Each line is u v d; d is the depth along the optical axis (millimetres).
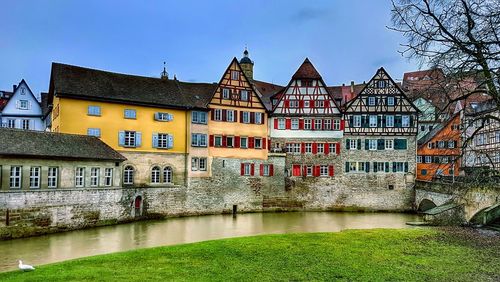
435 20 11789
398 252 19719
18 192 30266
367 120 52812
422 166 57469
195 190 46781
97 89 41625
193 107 46656
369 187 52281
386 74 52906
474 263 17594
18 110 56500
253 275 15336
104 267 16250
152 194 43219
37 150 31594
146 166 43812
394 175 52156
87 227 35469
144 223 40031
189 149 46656
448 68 11750
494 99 11570
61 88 39250
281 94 56344
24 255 25172
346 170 52562
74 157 33906
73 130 39750
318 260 17750
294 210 52094
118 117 42406
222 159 48938
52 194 32531
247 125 50969
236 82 50625
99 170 36688
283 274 15508
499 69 11211
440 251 20094
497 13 11016
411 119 52375
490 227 30672
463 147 13359
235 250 19625
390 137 52531
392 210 51844
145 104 43656
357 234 25078
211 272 15664
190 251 19359
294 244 21312
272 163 51969
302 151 53031
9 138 31047
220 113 49250
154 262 17141
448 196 40938
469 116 14523
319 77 53594
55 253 25828
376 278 15078
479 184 14203
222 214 48281
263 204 51156
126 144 42750
